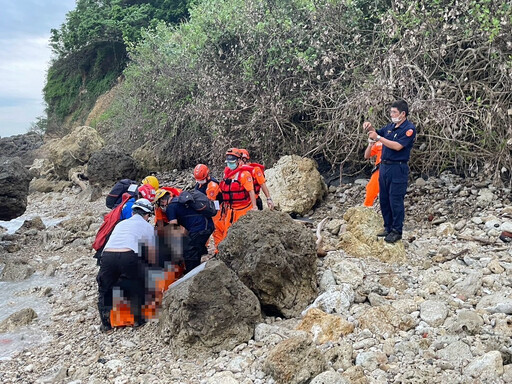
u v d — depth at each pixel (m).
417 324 4.68
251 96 11.14
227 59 11.77
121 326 5.75
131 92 15.99
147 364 4.79
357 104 8.66
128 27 27.33
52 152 17.17
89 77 31.38
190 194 6.33
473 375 3.82
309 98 9.86
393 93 8.66
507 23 7.71
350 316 4.95
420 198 8.29
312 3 10.07
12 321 6.29
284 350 4.04
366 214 6.63
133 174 14.90
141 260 5.69
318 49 9.91
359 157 9.85
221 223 6.81
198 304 4.79
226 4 12.31
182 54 13.11
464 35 8.44
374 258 6.23
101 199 13.73
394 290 5.46
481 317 4.62
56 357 5.32
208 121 12.02
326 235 7.47
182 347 4.80
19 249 9.73
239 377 4.20
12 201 9.75
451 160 8.70
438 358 4.10
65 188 15.91
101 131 21.50
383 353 4.21
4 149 27.11
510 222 6.71
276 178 9.17
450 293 5.28
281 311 5.32
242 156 6.71
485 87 8.12
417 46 8.74
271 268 5.20
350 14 9.94
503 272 5.54
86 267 8.40
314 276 5.64
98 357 5.07
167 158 14.79
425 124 7.96
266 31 10.62
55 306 6.91
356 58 9.69
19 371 5.07
